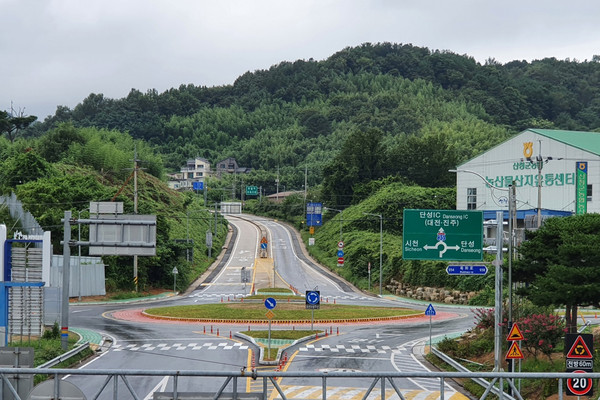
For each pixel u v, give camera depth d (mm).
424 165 155125
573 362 25609
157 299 83500
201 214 150625
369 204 130750
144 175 147375
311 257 127375
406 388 35312
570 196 88562
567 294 35219
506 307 44906
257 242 143250
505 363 38844
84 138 155375
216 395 18891
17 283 45094
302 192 189375
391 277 97188
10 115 161750
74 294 80312
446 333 55656
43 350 41750
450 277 85750
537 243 39625
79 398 18953
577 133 97250
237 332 53750
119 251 36812
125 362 41656
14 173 110062
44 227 85688
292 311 66688
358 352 46344
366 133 159875
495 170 100125
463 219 37656
